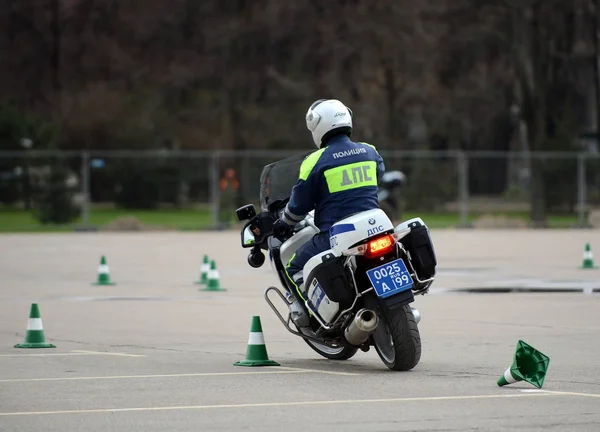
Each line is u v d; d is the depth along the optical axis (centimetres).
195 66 18800
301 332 3509
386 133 17800
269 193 3597
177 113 19088
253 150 18450
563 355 3631
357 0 17712
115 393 2930
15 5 19638
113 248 10006
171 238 11775
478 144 18788
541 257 8575
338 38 17688
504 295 5709
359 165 3369
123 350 3812
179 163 14050
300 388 2998
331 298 3259
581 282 6431
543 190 14262
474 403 2742
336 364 3472
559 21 16512
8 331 4359
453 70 17612
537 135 16850
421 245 3297
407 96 17600
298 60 18125
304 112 18138
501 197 14225
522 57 16725
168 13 18862
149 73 19112
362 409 2670
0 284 6481
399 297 3186
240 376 3222
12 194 13662
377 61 17562
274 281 6625
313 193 3372
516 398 2816
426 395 2867
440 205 14125
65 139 19100
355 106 17675
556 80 16850
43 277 6962
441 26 17325
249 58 18512
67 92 19462
